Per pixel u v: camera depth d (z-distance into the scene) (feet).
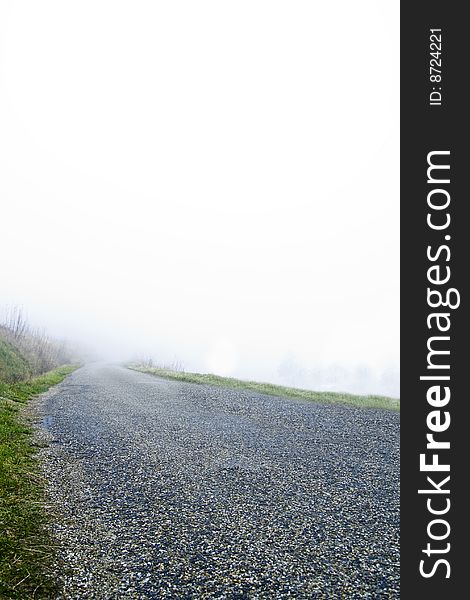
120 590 25.54
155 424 68.08
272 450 53.72
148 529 32.68
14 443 53.42
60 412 78.23
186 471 45.65
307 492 40.42
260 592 25.58
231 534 32.14
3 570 26.73
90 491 39.86
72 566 27.76
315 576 27.27
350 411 78.74
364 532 33.09
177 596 25.08
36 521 33.42
